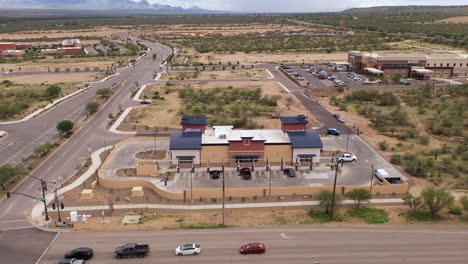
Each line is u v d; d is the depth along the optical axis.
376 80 155.75
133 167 72.69
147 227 52.03
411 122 101.62
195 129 75.12
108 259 44.00
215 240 48.09
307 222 53.25
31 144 87.06
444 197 53.75
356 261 42.97
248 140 71.00
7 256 45.00
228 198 61.66
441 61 166.25
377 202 60.12
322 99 129.38
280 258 43.72
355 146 83.25
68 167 74.12
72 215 53.56
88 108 111.00
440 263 42.50
